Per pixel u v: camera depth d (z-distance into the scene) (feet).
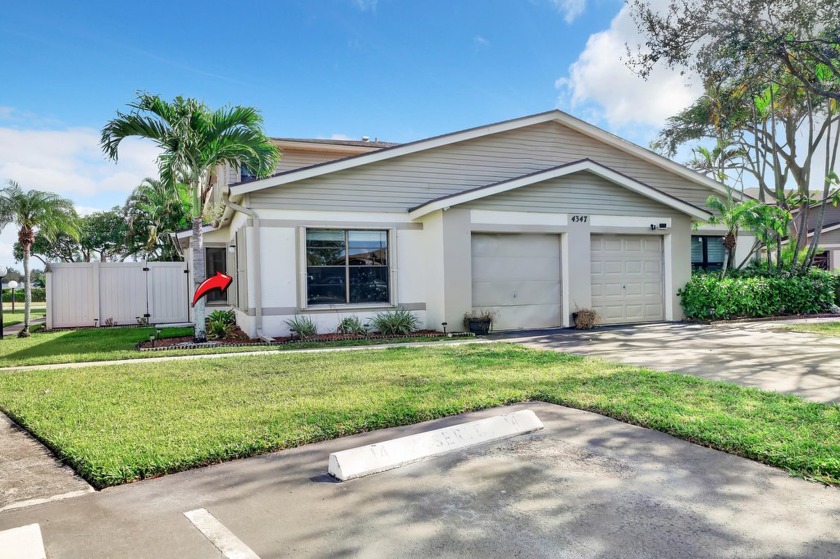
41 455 14.73
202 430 16.03
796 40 33.96
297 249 39.37
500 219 41.22
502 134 46.73
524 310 42.68
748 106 57.67
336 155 59.72
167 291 57.26
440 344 34.71
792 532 9.84
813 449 13.62
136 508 11.27
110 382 23.44
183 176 36.47
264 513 11.00
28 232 49.24
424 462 13.91
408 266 42.50
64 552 9.41
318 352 31.53
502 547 9.52
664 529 10.05
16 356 34.45
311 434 15.66
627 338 36.94
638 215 45.57
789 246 60.90
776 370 24.86
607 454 14.14
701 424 15.83
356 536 9.99
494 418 16.20
